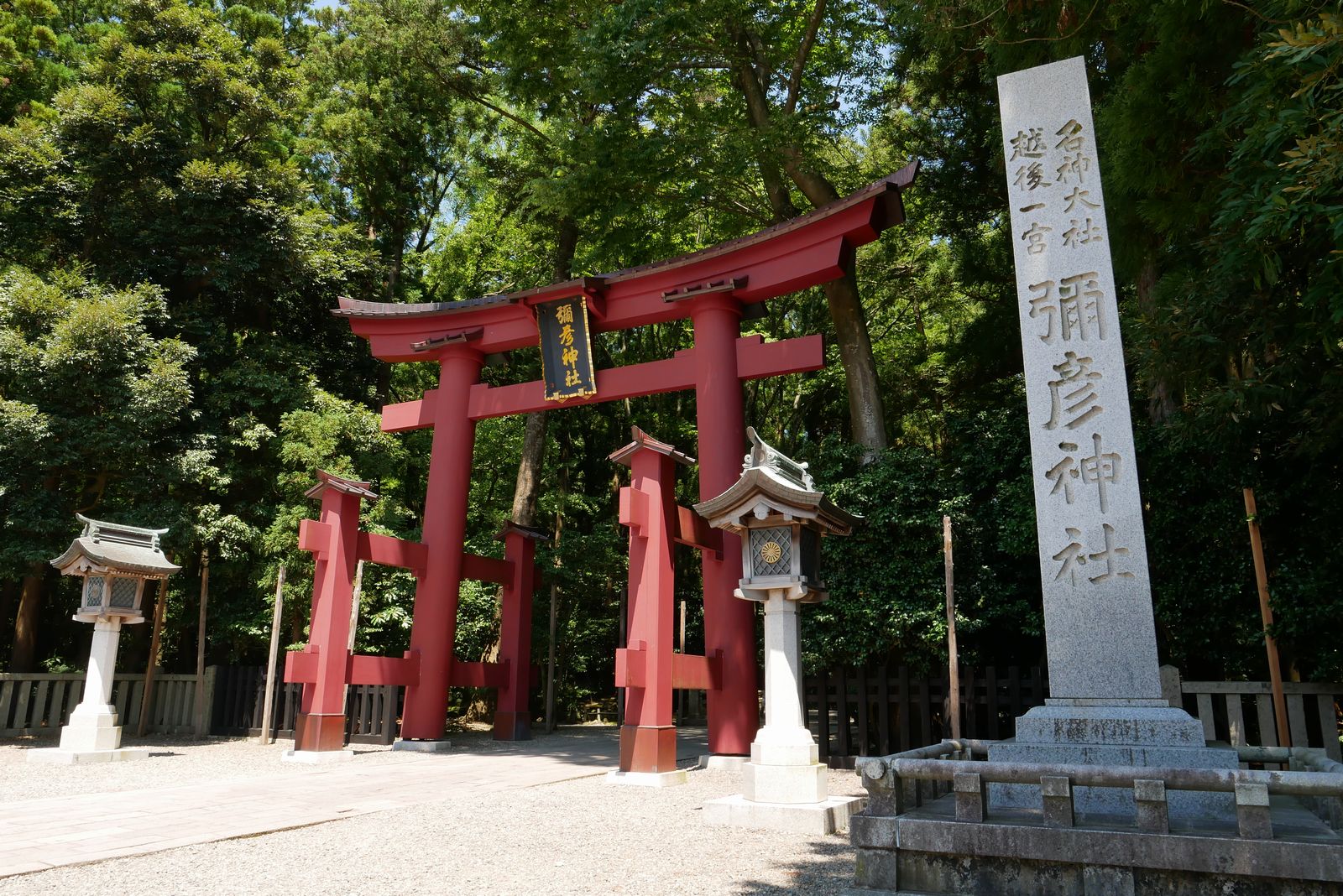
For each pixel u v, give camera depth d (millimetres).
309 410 16500
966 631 9461
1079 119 6336
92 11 20672
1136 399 10648
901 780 4668
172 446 15281
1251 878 3793
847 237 11289
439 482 13750
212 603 16281
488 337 14219
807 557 7262
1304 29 5035
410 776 9508
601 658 20797
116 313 13922
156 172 16484
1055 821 4199
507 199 20734
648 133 14422
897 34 14922
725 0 12750
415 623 13273
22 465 13750
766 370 11750
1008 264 16734
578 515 23281
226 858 5336
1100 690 5457
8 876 4777
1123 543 5582
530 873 5031
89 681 11125
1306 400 7066
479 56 18984
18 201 15570
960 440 11336
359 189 21547
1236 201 5586
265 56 17828
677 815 6996
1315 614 7051
